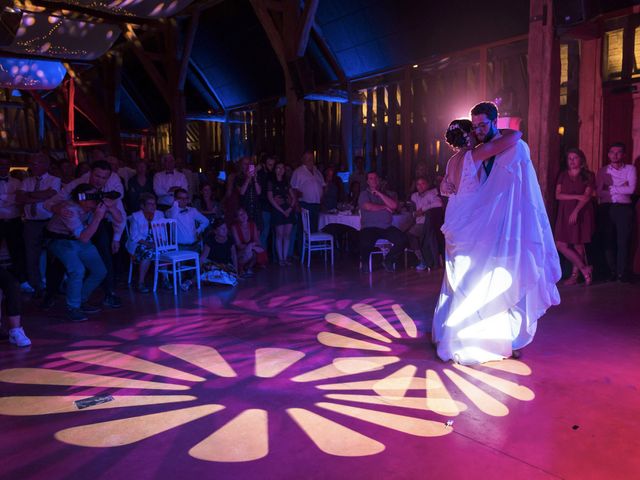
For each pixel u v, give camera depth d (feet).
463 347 10.52
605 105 20.35
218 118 43.47
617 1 19.34
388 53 29.53
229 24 35.50
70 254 14.46
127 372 10.57
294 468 6.84
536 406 8.56
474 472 6.66
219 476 6.70
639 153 19.48
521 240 10.14
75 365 11.05
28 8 27.68
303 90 27.22
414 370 10.31
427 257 21.29
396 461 6.96
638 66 19.27
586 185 16.88
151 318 14.74
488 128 10.03
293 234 24.31
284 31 27.32
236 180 22.61
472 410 8.46
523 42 23.82
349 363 10.79
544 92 17.30
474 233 10.25
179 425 8.16
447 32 26.11
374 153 33.30
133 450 7.42
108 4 27.20
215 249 19.75
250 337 12.74
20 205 17.61
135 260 18.80
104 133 51.62
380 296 16.87
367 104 33.14
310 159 24.98
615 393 9.01
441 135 28.66
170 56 35.86
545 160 17.44
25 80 41.04
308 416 8.36
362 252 21.36
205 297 17.21
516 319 10.90
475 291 10.39
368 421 8.14
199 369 10.64
